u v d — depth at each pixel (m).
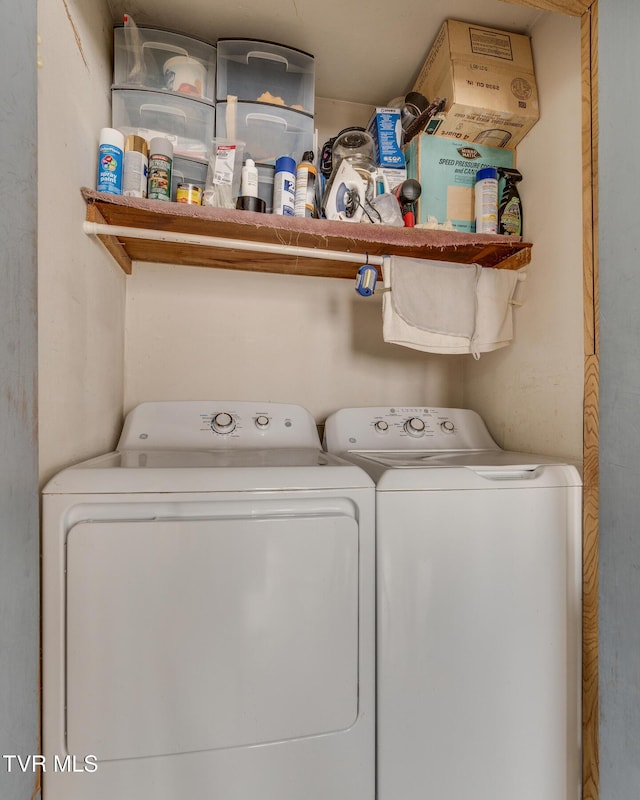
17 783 0.59
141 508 0.82
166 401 1.45
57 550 0.77
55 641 0.76
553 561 1.03
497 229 1.41
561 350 1.24
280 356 1.68
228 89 1.40
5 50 0.53
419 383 1.82
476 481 0.98
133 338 1.55
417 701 0.92
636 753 0.89
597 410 1.07
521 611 1.00
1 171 0.53
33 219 0.62
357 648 0.89
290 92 1.46
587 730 1.02
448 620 0.95
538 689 1.00
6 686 0.55
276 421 1.42
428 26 1.40
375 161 1.52
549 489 1.04
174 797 0.79
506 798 0.97
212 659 0.81
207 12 1.34
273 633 0.84
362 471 0.94
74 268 0.96
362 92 1.72
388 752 0.91
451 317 1.36
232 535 0.83
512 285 1.41
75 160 0.97
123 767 0.78
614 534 0.97
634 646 0.91
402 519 0.93
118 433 1.42
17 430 0.58
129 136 1.16
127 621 0.78
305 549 0.86
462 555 0.96
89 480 0.79
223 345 1.63
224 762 0.81
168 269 1.58
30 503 0.63
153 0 1.29
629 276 0.95
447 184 1.45
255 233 1.29
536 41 1.38
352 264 1.58
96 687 0.77
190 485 0.82
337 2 1.31
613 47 1.00
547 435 1.30
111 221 1.19
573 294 1.20
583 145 1.11
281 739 0.84
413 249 1.44
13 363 0.56
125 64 1.27
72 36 0.95
